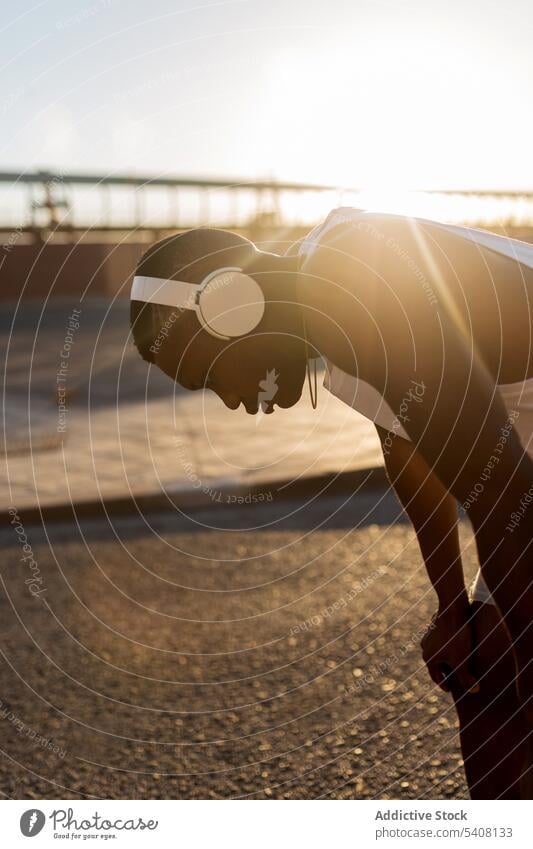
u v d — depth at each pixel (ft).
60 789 7.04
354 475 15.99
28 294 35.65
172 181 33.32
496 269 4.22
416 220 4.19
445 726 7.79
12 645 9.82
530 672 3.69
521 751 5.09
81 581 11.75
